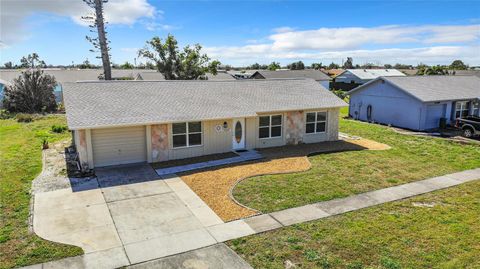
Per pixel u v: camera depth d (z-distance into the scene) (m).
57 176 14.62
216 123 18.20
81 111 15.81
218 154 18.41
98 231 9.94
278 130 20.45
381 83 29.94
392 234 9.85
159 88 19.56
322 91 23.55
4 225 10.20
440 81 31.80
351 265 8.32
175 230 10.07
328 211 11.43
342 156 18.48
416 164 17.12
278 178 14.69
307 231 10.03
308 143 21.55
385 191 13.35
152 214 11.12
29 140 21.73
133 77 54.81
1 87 40.56
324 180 14.52
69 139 22.11
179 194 12.84
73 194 12.68
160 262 8.46
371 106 31.41
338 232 9.96
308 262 8.46
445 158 18.34
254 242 9.41
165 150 17.05
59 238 9.49
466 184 14.23
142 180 14.29
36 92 36.12
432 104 27.17
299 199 12.42
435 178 14.98
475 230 10.12
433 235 9.81
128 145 16.42
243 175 15.01
